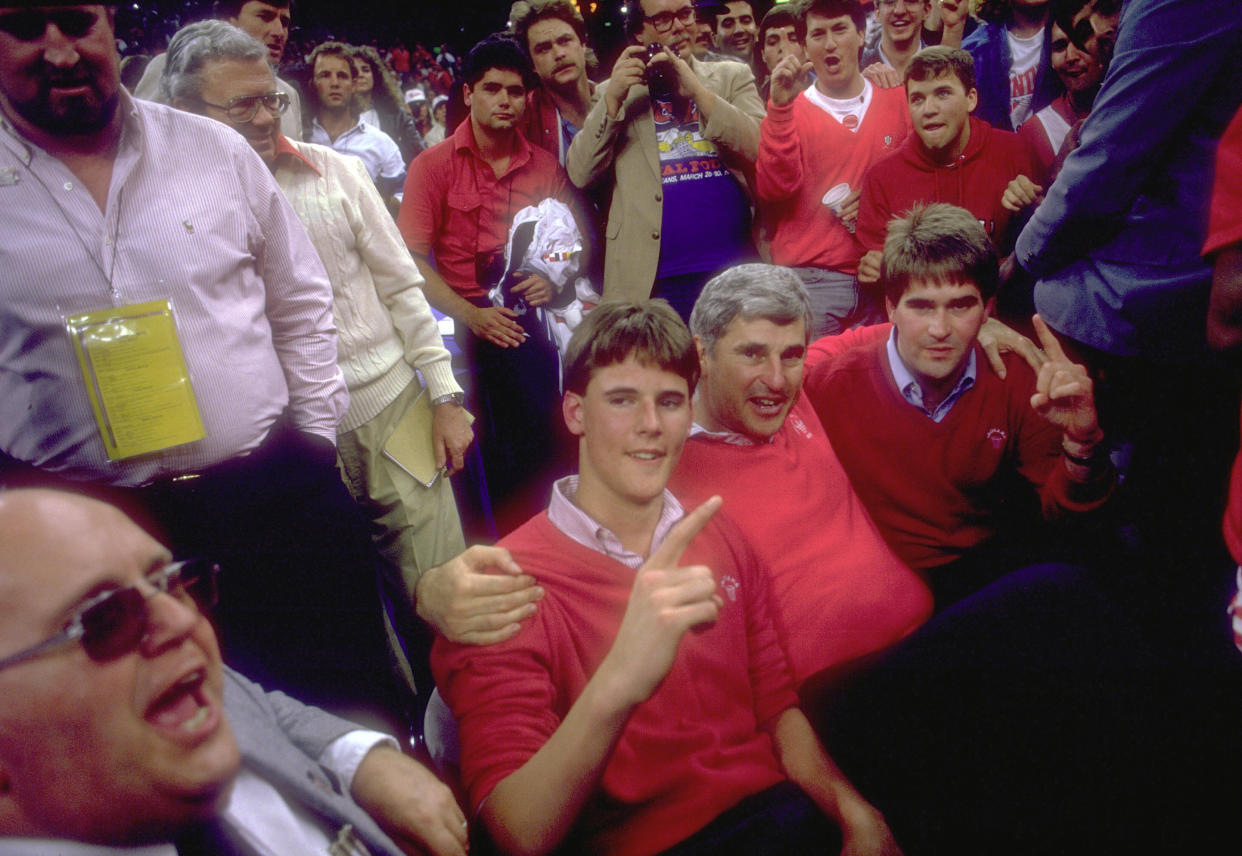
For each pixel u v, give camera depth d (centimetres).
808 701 125
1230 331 104
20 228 116
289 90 225
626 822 99
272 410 135
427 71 767
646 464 104
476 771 93
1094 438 134
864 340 166
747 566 117
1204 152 132
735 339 130
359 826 90
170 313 122
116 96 119
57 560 65
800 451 140
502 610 98
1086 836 101
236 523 131
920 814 107
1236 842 96
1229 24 121
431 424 193
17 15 105
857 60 237
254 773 88
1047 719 106
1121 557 148
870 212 220
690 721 102
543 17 248
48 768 66
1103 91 137
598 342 102
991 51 260
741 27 351
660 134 241
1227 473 145
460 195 239
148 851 72
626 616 84
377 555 195
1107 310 150
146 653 68
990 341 151
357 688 145
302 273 145
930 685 112
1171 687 105
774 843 97
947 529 157
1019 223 210
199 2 226
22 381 119
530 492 254
